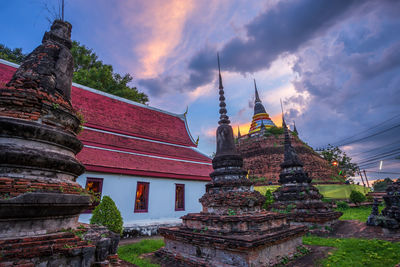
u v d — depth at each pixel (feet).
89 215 40.24
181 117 85.76
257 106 200.34
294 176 46.26
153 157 57.98
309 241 32.63
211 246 21.83
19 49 93.04
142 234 45.47
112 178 45.50
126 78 109.40
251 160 147.64
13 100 13.62
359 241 30.12
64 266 12.81
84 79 84.02
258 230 22.26
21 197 11.49
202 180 61.93
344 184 120.26
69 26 19.70
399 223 37.47
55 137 14.40
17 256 11.13
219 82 34.50
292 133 154.20
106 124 59.36
